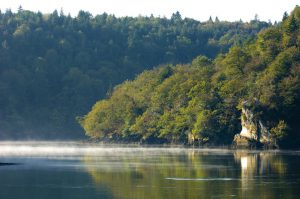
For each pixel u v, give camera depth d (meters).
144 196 122.00
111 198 120.88
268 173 152.38
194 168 166.00
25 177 149.75
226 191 125.62
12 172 160.00
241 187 130.00
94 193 126.31
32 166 175.50
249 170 159.25
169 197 120.56
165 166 173.00
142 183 137.88
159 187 131.75
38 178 147.88
